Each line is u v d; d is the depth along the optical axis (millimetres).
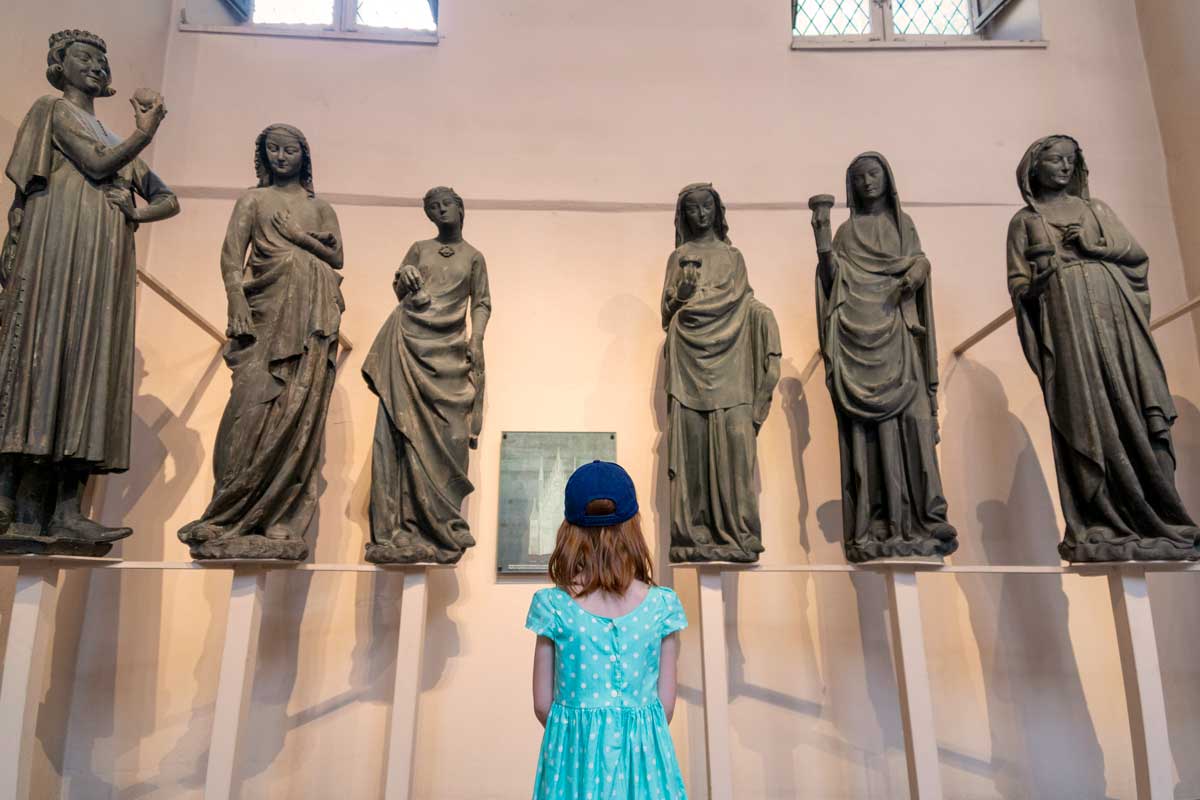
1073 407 3160
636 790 1947
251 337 3125
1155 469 3070
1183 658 3826
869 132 4586
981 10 5082
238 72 4547
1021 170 3504
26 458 2670
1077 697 3770
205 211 4301
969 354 4207
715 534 3262
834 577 3889
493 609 3785
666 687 2193
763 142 4555
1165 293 4289
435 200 3598
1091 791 3662
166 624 3736
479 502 3922
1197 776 3695
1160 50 4547
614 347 4184
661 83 4648
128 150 2891
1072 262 3305
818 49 4727
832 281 3443
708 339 3395
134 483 3873
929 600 3873
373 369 3385
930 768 3086
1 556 2738
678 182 4469
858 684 3756
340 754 3611
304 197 3457
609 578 2127
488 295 3658
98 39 3121
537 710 2125
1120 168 4500
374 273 4262
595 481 2213
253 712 3623
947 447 4070
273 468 3096
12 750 2721
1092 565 3145
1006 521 3971
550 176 4461
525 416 4062
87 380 2777
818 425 4062
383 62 4625
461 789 3586
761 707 3727
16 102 3520
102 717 3604
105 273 2895
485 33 4703
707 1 4801
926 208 4465
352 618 3775
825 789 3637
